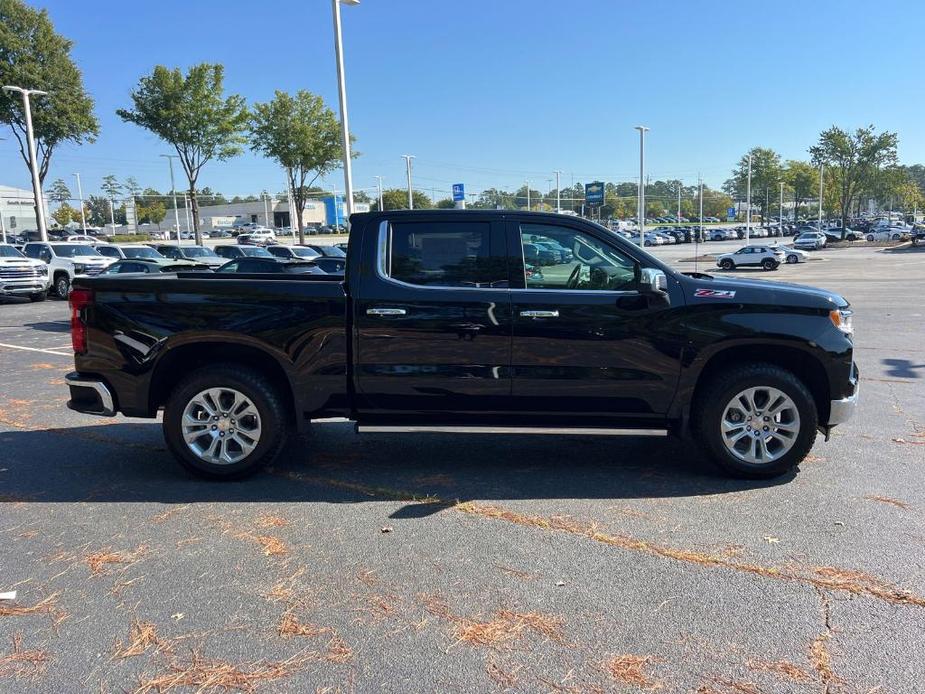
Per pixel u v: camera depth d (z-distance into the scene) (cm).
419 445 594
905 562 370
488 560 377
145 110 3234
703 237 7931
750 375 479
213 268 1354
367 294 482
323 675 279
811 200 10162
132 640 304
